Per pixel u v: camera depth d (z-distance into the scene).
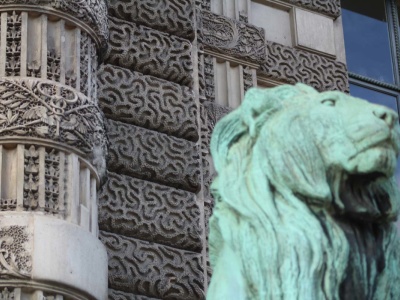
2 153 13.53
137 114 16.72
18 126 13.53
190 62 17.56
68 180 13.59
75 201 13.55
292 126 8.30
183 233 16.27
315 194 8.12
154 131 16.80
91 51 14.72
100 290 13.56
